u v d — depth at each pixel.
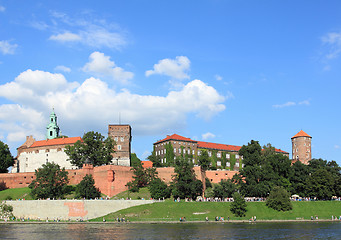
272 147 183.25
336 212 130.88
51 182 134.25
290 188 148.25
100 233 96.88
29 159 194.12
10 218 126.62
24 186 155.25
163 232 97.81
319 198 145.38
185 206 126.56
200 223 115.44
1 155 166.88
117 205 127.31
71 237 91.56
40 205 127.69
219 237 90.81
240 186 146.62
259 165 153.00
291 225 111.81
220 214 123.81
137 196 138.38
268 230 101.69
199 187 139.62
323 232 98.75
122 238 89.69
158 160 184.62
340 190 144.12
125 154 186.25
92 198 134.50
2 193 146.38
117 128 188.12
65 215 125.56
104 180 144.50
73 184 150.75
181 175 137.25
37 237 91.94
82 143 161.12
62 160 185.75
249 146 156.88
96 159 157.38
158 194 135.00
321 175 144.88
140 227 107.00
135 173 147.12
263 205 131.00
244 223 115.81
